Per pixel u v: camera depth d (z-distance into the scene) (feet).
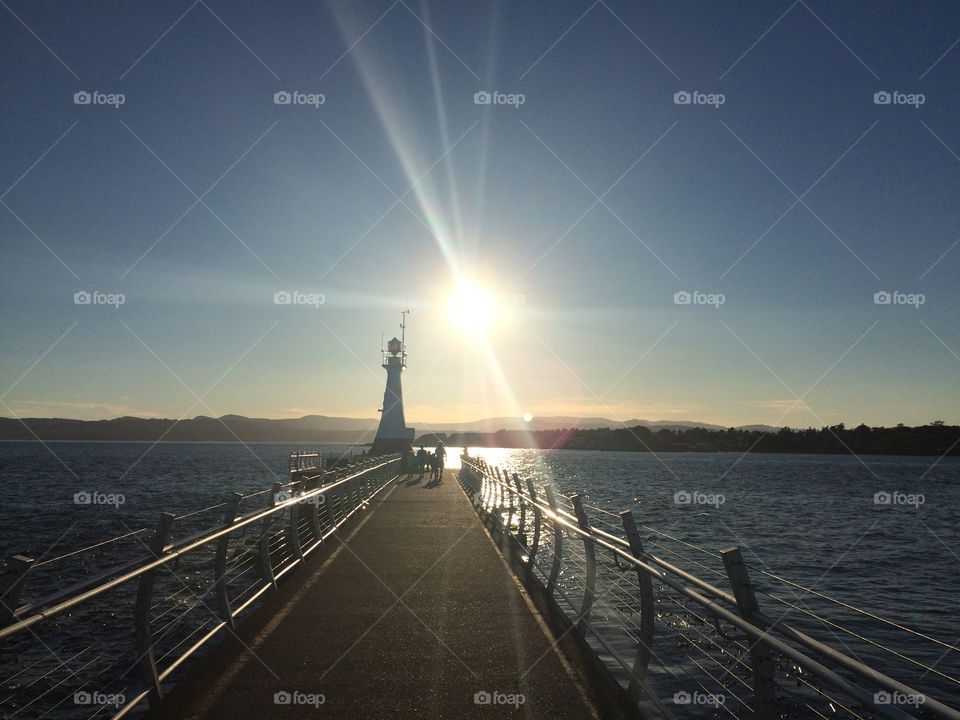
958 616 45.80
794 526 103.14
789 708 21.99
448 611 26.63
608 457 636.07
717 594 13.48
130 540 67.62
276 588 30.45
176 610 36.63
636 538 18.88
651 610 18.26
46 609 12.25
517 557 38.70
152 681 17.25
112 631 33.37
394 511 62.64
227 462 350.43
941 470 388.78
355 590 30.32
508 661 20.72
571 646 22.18
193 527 83.30
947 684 29.53
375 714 16.74
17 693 25.86
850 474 316.60
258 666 20.17
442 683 18.86
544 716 16.78
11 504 116.26
